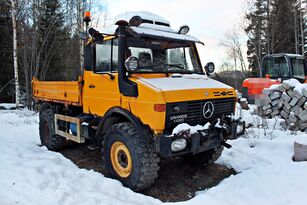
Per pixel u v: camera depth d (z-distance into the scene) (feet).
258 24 83.56
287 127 23.84
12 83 61.72
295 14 81.61
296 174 14.40
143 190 13.51
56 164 16.01
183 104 12.62
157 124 11.98
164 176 15.34
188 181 14.84
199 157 16.92
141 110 12.67
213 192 12.97
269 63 35.78
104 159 14.67
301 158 16.25
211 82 15.16
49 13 55.62
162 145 11.90
